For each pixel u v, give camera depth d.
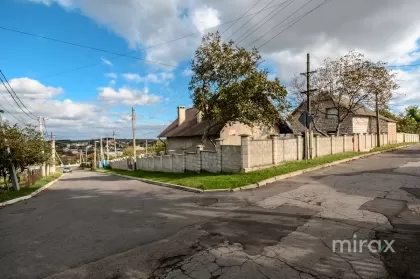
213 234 5.60
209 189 10.84
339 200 7.53
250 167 13.85
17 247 5.65
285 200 8.01
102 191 14.05
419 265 3.88
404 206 6.64
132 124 32.66
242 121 16.73
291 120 17.27
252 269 3.97
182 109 31.72
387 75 23.03
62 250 5.29
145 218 7.30
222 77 17.44
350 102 24.50
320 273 3.77
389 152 22.91
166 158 22.47
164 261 4.46
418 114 57.22
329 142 20.36
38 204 11.21
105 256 4.86
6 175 16.00
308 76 17.45
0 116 14.61
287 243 4.86
